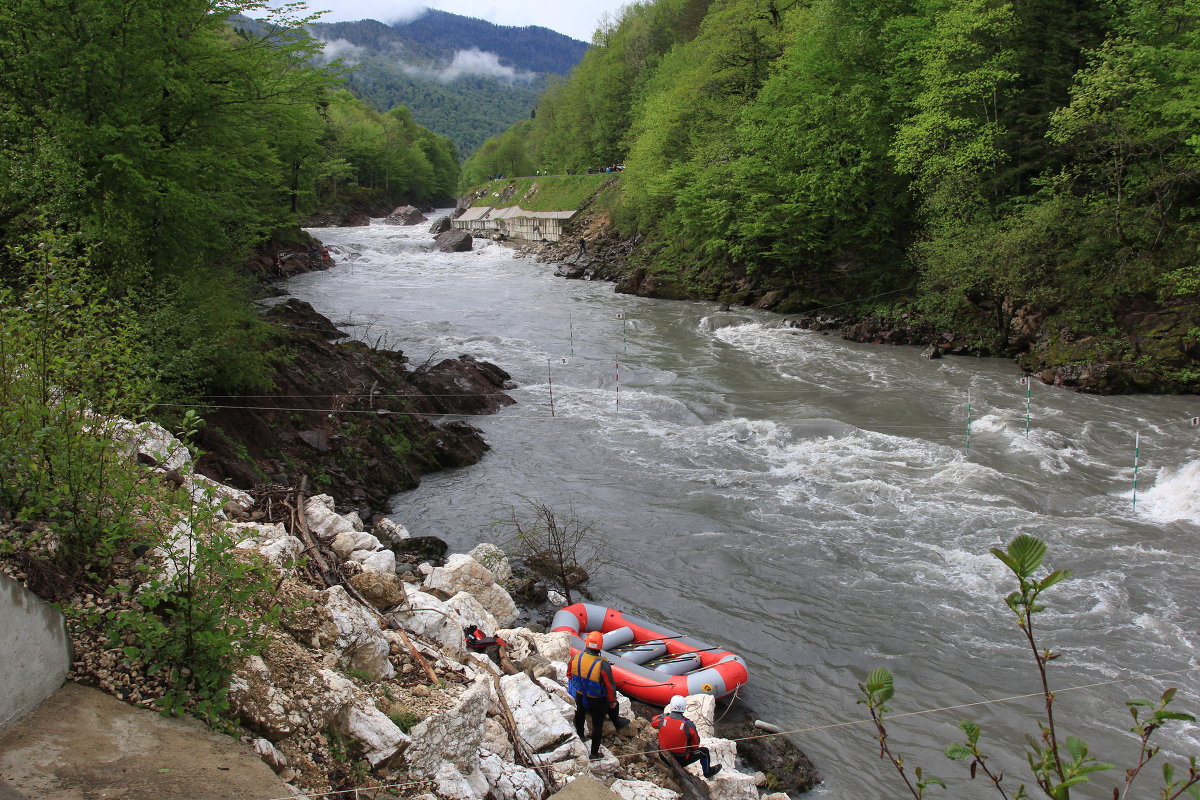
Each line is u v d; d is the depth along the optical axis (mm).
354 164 108812
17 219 13602
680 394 25594
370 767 5695
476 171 122875
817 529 15953
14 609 4938
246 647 5629
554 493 17969
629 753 8352
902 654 11844
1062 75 33906
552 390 25938
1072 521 16094
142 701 5277
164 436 9594
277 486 11891
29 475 6324
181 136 17859
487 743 6941
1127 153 29125
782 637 12336
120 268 14359
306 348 22281
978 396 25016
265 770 4934
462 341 32125
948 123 32156
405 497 17984
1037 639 12141
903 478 18406
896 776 9445
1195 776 2932
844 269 39625
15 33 15180
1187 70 28625
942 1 34750
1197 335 25406
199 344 15117
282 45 19125
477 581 11570
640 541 15555
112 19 15438
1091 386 25359
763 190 40969
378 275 53531
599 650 8180
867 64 38250
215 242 20391
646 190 51906
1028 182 33375
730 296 42656
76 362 7234
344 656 6859
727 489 18031
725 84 50000
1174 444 20469
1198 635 12086
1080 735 9992
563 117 94250
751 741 9781
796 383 26891
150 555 6383
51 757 4680
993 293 30359
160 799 4477
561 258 61969
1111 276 28031
